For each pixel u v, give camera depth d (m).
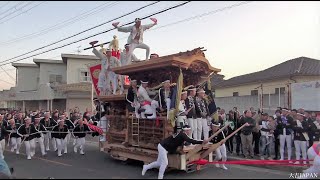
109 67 14.10
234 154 13.70
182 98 10.34
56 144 15.38
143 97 11.20
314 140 11.56
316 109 14.02
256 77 28.20
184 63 10.24
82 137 15.02
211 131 11.32
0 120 15.19
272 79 25.41
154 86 11.68
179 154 9.87
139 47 13.59
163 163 9.25
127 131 12.03
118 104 13.05
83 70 33.22
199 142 9.62
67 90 31.08
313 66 24.94
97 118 15.34
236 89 30.78
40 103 36.62
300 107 14.66
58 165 11.03
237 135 13.51
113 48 14.52
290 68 25.58
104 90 14.51
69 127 15.00
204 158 10.95
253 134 13.45
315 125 11.81
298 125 11.76
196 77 11.62
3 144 15.08
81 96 31.75
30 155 13.88
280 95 18.36
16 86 40.16
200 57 10.80
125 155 12.04
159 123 10.69
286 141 12.11
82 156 14.19
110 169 10.54
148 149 11.12
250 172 10.55
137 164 11.96
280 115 12.58
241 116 13.80
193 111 10.67
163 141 9.48
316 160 9.52
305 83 14.55
